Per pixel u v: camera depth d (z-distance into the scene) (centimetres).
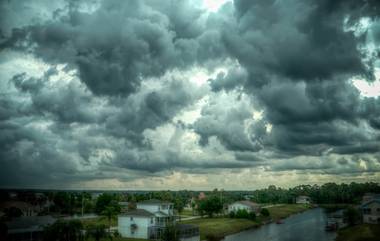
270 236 10275
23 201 16162
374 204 11112
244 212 14188
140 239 8575
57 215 14138
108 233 8494
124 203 17838
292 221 14975
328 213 18875
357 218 11488
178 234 8019
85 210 15788
